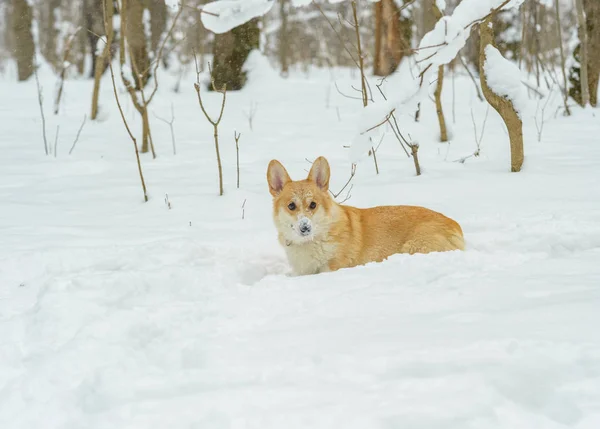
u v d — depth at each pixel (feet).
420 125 32.01
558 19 32.76
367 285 12.65
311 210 16.74
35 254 16.42
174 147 29.04
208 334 10.48
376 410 7.38
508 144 28.07
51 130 32.68
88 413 8.27
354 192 22.80
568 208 19.10
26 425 8.13
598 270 11.95
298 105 37.96
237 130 33.01
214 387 8.46
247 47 41.39
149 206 22.22
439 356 8.45
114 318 11.26
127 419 7.78
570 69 35.78
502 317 9.59
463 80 44.01
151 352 9.94
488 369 7.96
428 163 26.37
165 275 14.21
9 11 88.28
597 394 7.24
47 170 26.61
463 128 31.32
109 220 20.72
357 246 17.40
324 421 7.27
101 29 51.29
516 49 41.78
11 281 15.15
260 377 8.57
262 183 24.72
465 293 11.21
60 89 35.94
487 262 13.60
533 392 7.48
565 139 28.63
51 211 21.59
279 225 17.46
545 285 11.13
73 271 15.60
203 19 18.47
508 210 19.57
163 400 8.08
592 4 33.91
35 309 12.38
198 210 21.68
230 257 17.42
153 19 48.65
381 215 17.87
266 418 7.43
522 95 23.34
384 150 28.94
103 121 34.78
